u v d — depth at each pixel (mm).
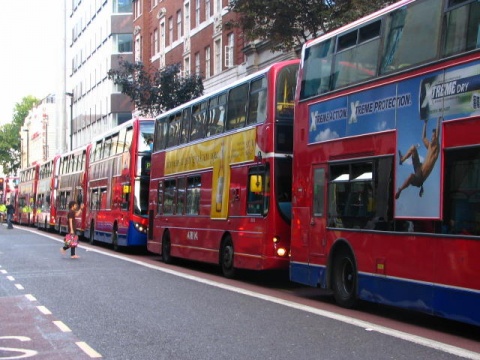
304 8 19109
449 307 8742
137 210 24609
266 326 9914
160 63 50531
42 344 8773
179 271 18344
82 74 77625
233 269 16250
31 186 55656
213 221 17328
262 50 32781
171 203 20906
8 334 9445
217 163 17281
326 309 11633
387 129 10273
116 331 9625
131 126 25391
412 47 9844
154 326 9984
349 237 11211
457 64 8836
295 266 13000
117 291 13953
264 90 14875
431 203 9172
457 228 8656
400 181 9883
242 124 15953
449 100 8930
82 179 33938
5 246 28859
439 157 9039
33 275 17078
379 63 10633
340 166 11602
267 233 14289
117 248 26328
